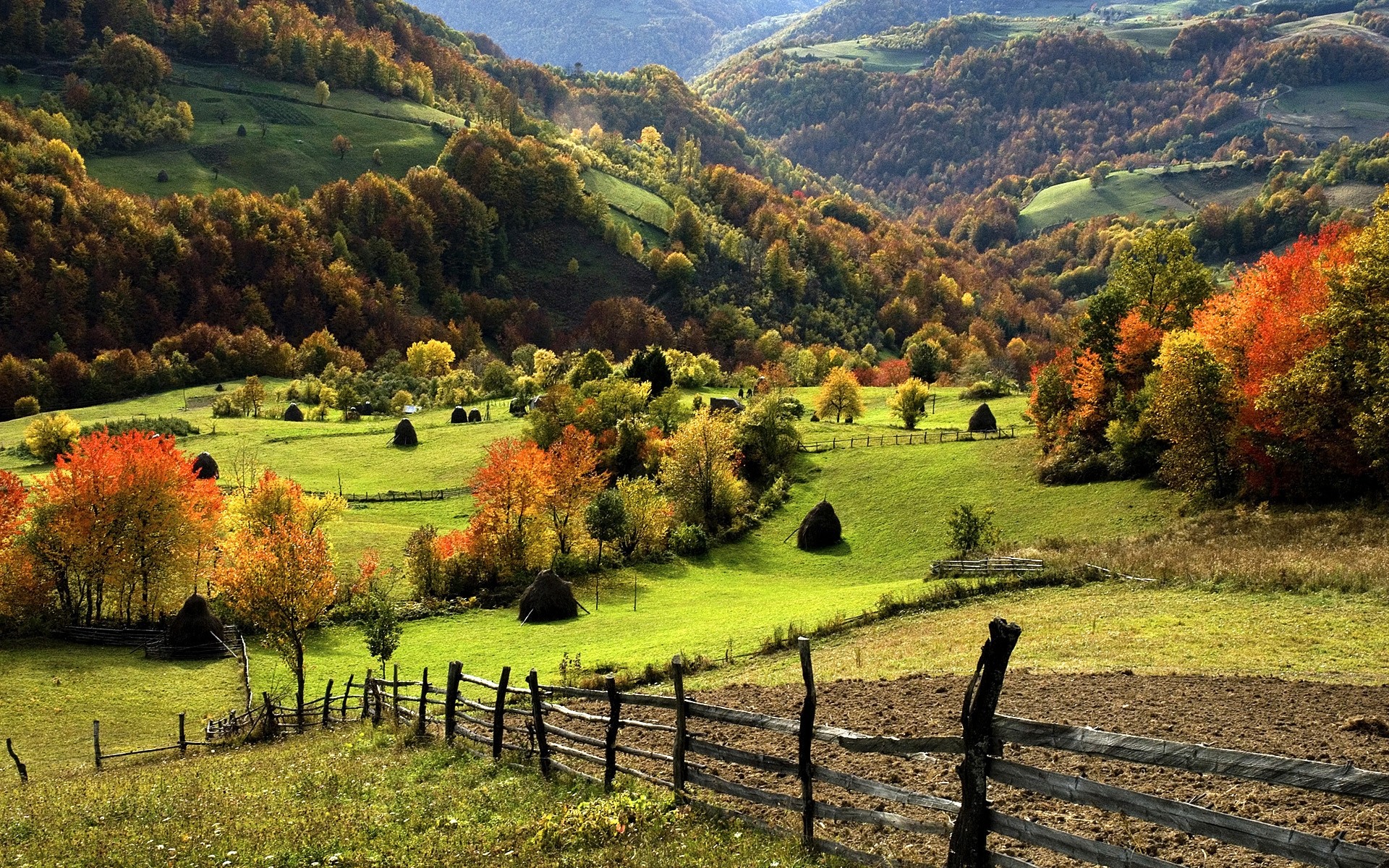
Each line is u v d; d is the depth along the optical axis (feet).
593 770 48.91
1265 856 33.35
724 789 39.52
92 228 604.08
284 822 43.83
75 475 177.47
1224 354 187.62
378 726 76.13
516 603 188.34
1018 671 69.82
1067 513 198.49
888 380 504.84
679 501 238.68
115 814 49.83
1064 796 27.20
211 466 278.05
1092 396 220.43
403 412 424.46
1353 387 151.23
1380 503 142.82
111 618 186.60
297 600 117.08
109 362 482.28
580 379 378.12
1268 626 81.66
